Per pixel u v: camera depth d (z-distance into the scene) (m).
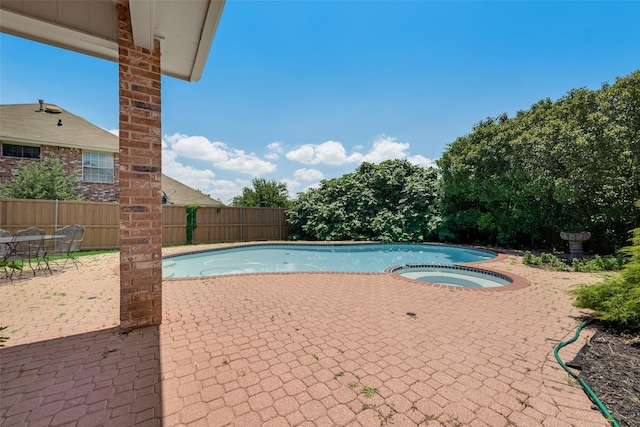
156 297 3.49
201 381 2.37
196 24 3.31
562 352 2.91
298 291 5.23
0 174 14.01
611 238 9.54
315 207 15.67
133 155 3.26
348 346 3.02
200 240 14.09
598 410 2.03
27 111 16.17
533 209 10.80
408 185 14.93
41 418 1.93
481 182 11.34
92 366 2.58
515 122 11.13
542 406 2.08
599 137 7.88
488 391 2.25
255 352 2.88
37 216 10.25
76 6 3.42
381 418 1.96
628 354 2.85
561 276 6.60
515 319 3.84
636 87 7.55
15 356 2.75
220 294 5.01
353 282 5.95
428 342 3.13
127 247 3.29
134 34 3.03
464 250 12.05
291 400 2.14
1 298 4.73
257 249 13.34
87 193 15.64
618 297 3.54
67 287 5.46
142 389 2.25
